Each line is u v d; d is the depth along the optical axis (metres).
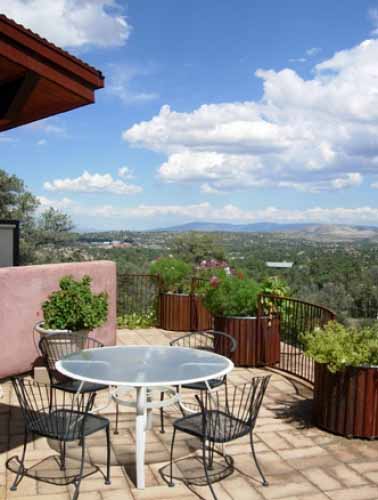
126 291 10.45
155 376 3.65
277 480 3.74
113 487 3.60
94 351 4.53
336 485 3.68
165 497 3.47
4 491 3.51
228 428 3.57
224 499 3.45
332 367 4.49
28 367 6.62
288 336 7.59
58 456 4.12
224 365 4.01
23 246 20.62
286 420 5.01
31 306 6.62
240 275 7.27
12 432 4.61
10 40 3.47
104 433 4.61
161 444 4.39
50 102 4.38
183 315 9.62
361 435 4.50
